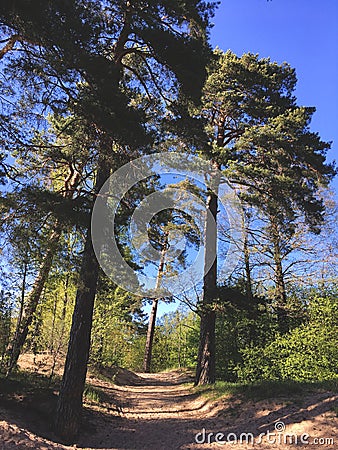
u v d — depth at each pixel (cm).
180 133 1020
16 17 693
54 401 862
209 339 1446
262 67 1553
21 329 1071
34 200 820
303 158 1437
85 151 941
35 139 977
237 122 1566
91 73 762
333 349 1224
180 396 1377
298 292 1773
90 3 810
